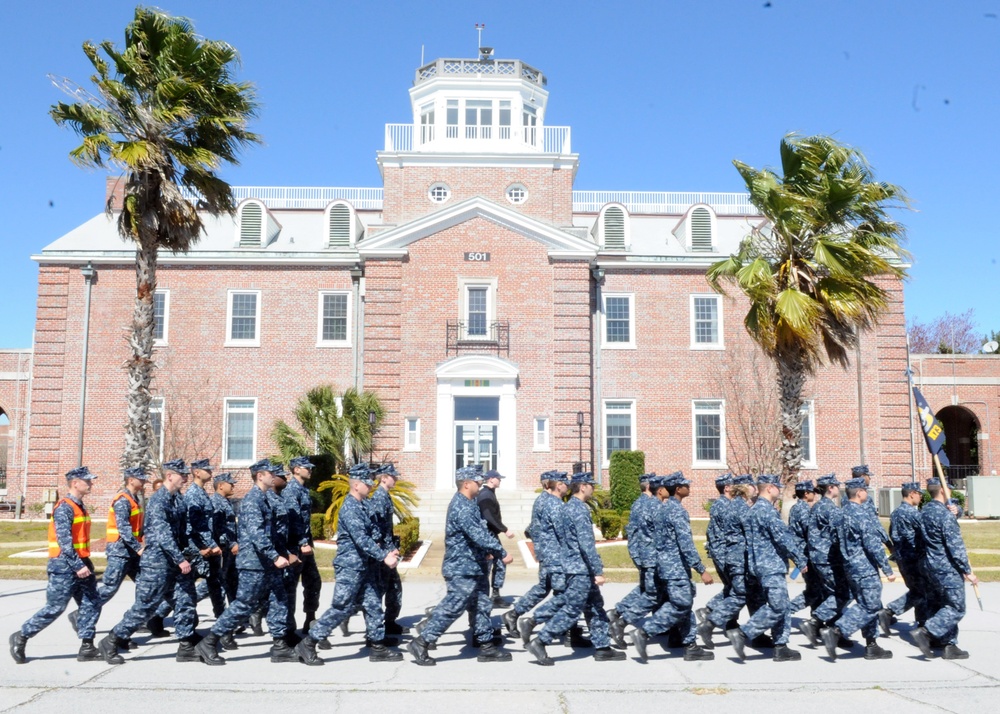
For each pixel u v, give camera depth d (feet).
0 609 44.55
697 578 58.80
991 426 115.44
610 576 57.72
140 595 32.55
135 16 62.75
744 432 97.45
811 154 60.34
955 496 109.81
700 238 105.81
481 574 32.42
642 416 99.81
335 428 79.71
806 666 32.24
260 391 99.55
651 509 35.29
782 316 58.39
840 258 59.67
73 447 98.32
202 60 63.31
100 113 60.08
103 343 99.86
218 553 36.29
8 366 107.76
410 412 94.94
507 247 97.96
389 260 97.19
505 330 96.63
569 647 35.86
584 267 98.22
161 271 101.19
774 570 32.89
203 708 26.05
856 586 33.60
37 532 81.71
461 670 31.40
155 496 32.96
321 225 110.42
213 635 32.01
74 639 36.73
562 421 95.55
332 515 71.41
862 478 35.50
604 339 101.09
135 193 61.77
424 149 106.11
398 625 37.65
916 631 33.45
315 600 36.73
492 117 108.37
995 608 45.62
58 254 100.42
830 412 100.94
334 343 100.42
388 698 27.43
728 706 26.68
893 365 101.81
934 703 27.17
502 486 93.81
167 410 98.12
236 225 103.09
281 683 29.27
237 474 97.71
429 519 87.86
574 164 103.71
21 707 26.04
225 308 100.73
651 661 33.01
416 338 96.22
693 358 101.09
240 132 65.26
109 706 26.22
